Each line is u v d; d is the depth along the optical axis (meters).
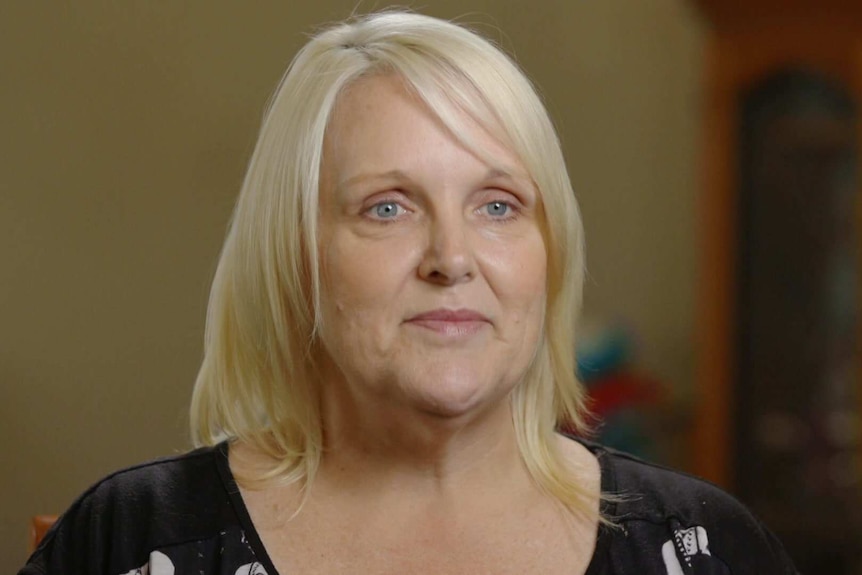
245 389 1.80
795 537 5.41
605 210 6.13
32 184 5.15
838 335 5.46
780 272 5.51
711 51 5.52
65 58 5.20
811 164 5.47
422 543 1.66
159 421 5.21
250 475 1.75
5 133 5.12
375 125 1.58
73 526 1.77
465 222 1.58
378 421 1.63
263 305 1.72
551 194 1.65
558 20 6.05
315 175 1.61
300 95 1.65
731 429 5.56
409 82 1.58
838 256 5.45
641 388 5.64
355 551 1.66
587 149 6.11
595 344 5.61
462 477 1.69
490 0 5.87
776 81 5.46
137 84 5.29
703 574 1.71
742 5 5.38
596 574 1.68
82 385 5.15
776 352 5.52
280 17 5.47
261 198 1.69
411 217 1.57
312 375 1.73
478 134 1.58
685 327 6.14
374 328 1.55
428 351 1.54
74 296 5.17
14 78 5.13
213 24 5.41
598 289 6.10
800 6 5.34
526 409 1.77
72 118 5.20
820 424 5.46
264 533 1.69
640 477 1.80
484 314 1.55
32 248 5.14
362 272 1.55
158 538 1.69
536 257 1.61
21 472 5.03
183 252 5.31
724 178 5.55
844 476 5.43
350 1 5.51
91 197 5.22
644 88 6.16
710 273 5.57
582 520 1.72
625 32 6.15
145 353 5.23
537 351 1.76
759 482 5.52
